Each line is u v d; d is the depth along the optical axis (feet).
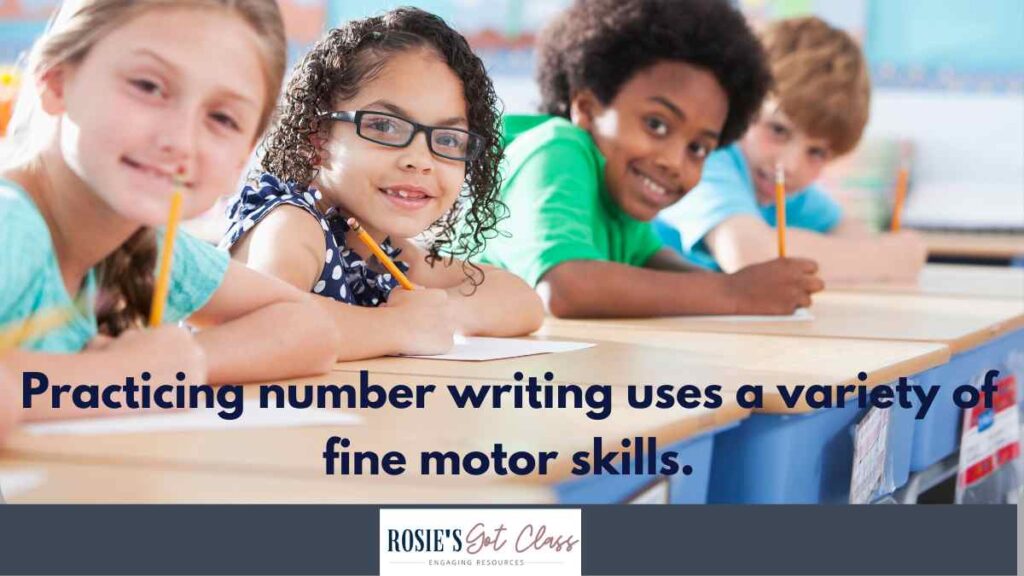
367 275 4.84
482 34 14.29
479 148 4.91
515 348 4.59
